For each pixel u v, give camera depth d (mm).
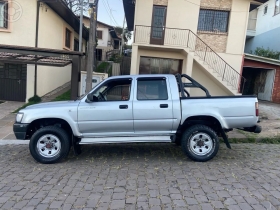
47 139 4855
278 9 18375
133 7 15078
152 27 13531
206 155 4863
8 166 4727
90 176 4199
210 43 13930
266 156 5391
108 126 4820
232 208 3111
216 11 13852
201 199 3352
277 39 18219
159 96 4918
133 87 4922
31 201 3314
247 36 22000
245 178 4098
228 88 13227
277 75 15203
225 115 4805
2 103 11305
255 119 4816
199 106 4816
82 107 4785
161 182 3930
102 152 5652
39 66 12141
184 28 13609
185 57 13828
